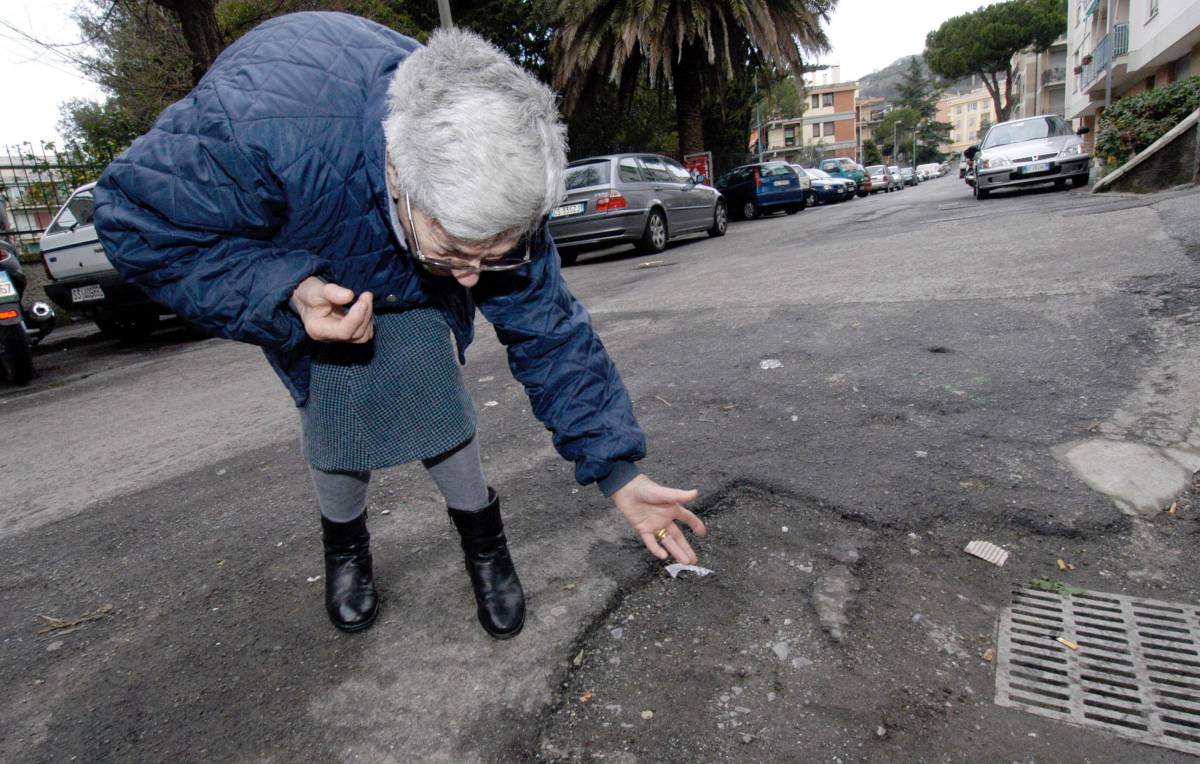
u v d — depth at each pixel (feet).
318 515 8.16
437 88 3.27
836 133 250.57
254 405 13.75
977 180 41.16
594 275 27.12
